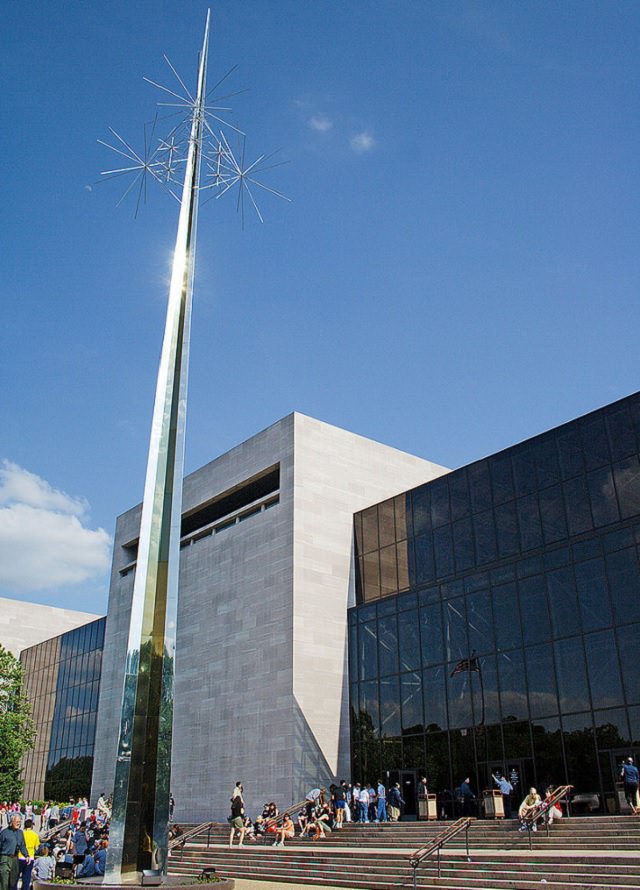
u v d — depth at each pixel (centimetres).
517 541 3700
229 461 5088
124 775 1609
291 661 4116
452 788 3497
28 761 6794
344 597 4434
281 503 4534
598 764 2989
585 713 3091
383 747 3916
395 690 3953
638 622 3027
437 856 2208
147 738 1652
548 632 3334
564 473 3591
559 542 3444
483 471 3978
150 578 1761
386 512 4462
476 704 3522
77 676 6431
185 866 2998
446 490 4144
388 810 3675
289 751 3947
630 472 3319
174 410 1930
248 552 4675
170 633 1738
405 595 4078
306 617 4234
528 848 2447
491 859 2122
